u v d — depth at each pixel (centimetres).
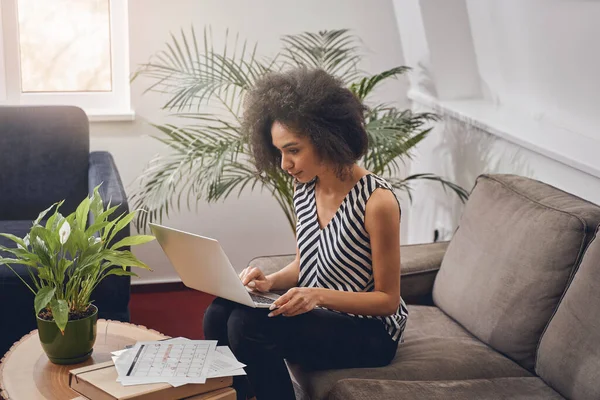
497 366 185
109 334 177
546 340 174
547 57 253
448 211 308
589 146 236
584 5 224
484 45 287
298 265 200
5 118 284
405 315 189
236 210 333
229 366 154
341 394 161
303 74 179
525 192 203
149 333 179
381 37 329
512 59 276
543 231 185
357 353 180
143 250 327
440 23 286
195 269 177
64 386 153
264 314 173
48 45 321
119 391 141
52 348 160
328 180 185
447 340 198
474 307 199
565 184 234
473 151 287
